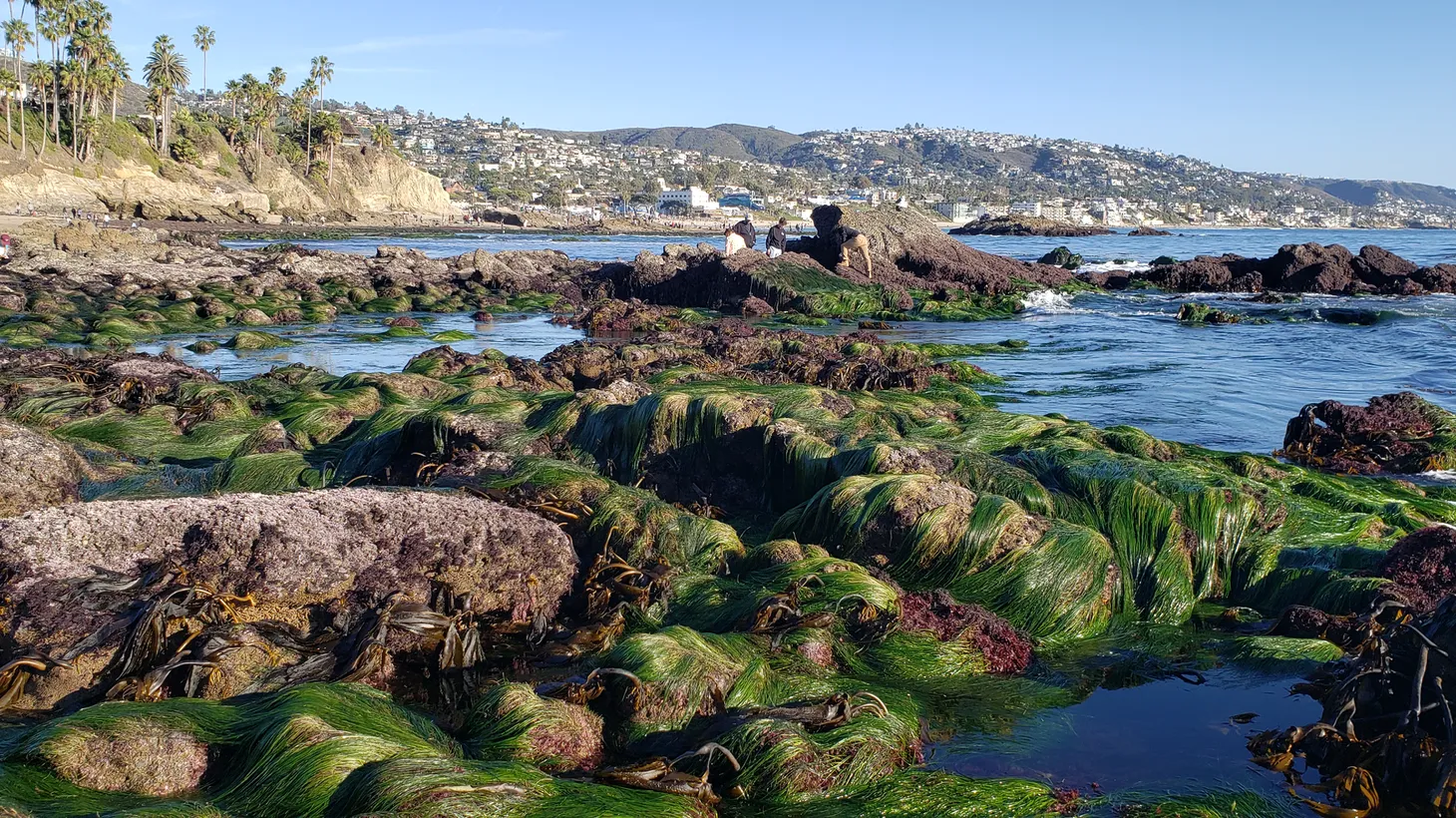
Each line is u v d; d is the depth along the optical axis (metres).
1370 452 13.65
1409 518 10.25
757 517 10.88
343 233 111.38
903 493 9.21
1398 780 5.83
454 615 7.48
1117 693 7.18
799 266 38.56
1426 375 21.38
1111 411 17.12
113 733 5.37
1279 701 7.01
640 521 9.00
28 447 9.49
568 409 12.77
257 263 46.59
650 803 5.17
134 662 6.53
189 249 52.00
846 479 9.71
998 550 8.75
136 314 30.28
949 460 10.37
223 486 11.23
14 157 100.44
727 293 37.94
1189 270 43.94
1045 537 8.79
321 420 14.26
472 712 6.24
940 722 6.66
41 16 107.69
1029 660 7.72
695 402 11.95
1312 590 8.74
